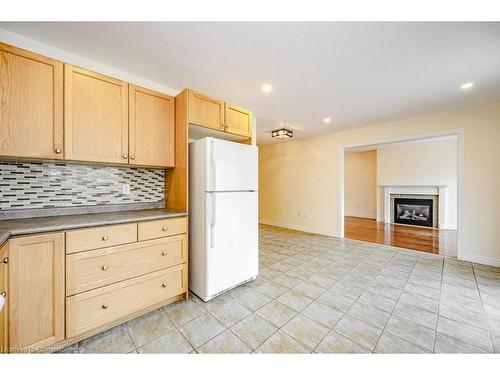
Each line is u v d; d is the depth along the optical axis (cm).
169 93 253
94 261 147
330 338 152
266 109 325
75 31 160
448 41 170
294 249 371
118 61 200
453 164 543
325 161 485
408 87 252
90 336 150
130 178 220
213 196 197
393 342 148
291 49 182
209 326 164
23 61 141
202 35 165
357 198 761
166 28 157
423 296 211
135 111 193
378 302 200
